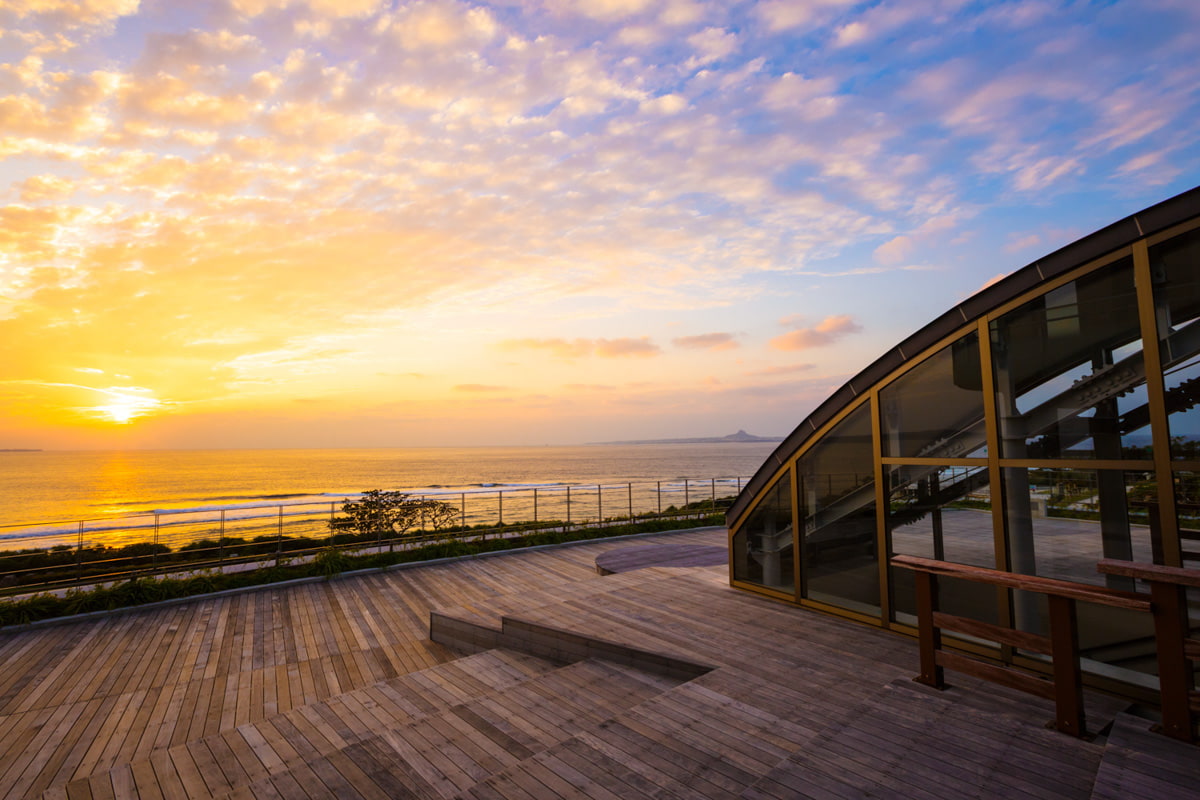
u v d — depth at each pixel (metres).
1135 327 3.83
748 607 6.54
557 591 7.76
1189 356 3.56
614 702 4.65
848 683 4.37
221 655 7.05
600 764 3.27
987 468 4.69
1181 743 2.66
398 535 14.17
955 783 2.65
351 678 6.37
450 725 4.33
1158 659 2.77
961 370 4.88
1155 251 3.73
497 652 6.30
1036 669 4.33
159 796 3.82
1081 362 4.10
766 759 3.29
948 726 3.17
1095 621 4.03
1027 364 4.41
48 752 4.86
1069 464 4.12
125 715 5.52
